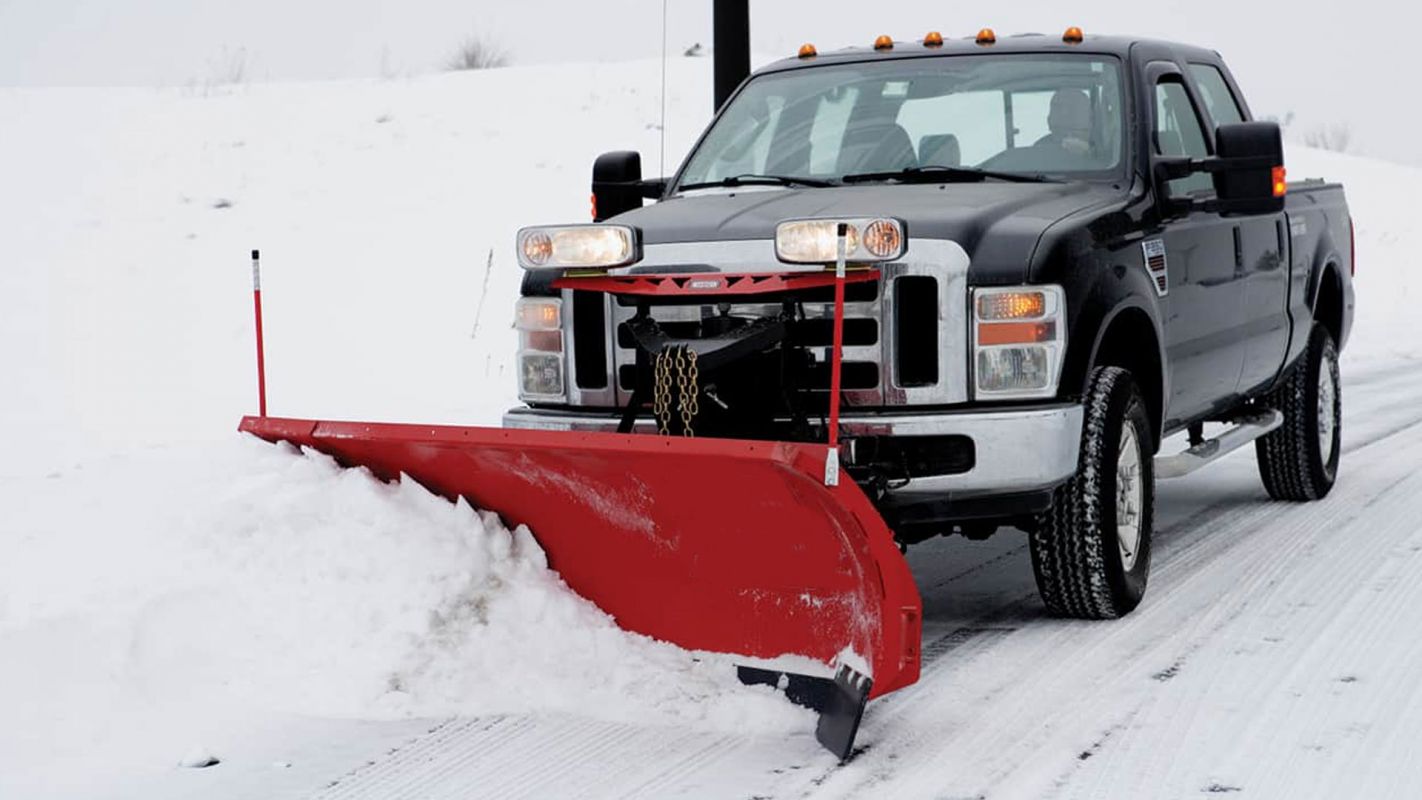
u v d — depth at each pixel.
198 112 24.58
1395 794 4.00
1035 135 6.45
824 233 4.85
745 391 5.20
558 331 5.84
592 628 4.99
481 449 4.72
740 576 4.75
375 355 12.89
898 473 5.31
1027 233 5.45
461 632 4.90
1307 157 31.69
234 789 4.16
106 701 4.70
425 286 15.55
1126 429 5.86
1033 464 5.29
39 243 16.69
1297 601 6.00
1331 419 8.33
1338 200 8.77
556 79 28.53
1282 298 7.65
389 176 20.83
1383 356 15.70
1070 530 5.65
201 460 5.45
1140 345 6.13
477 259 16.77
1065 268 5.46
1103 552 5.66
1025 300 5.34
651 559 4.89
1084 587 5.70
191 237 17.19
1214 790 4.05
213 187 19.66
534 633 4.94
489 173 21.30
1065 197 5.98
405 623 4.88
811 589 4.64
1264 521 7.68
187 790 4.16
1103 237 5.75
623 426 5.42
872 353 5.32
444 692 4.77
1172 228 6.37
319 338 13.45
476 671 4.83
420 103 26.00
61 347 12.84
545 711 4.75
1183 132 7.03
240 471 5.32
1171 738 4.47
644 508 4.74
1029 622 5.88
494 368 12.43
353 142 22.78
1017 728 4.61
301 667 4.83
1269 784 4.09
